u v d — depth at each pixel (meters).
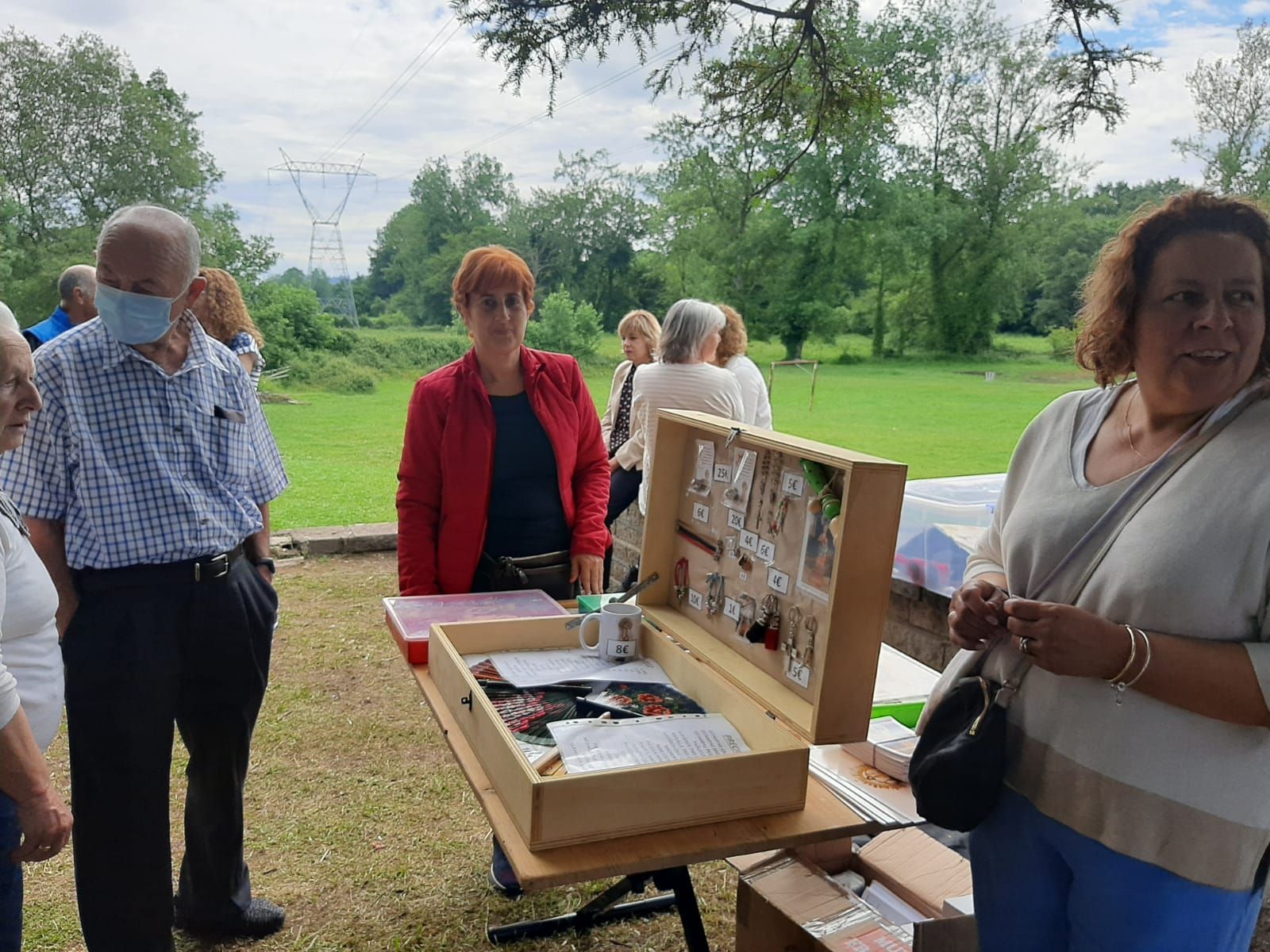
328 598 5.19
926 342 26.75
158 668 1.87
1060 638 1.02
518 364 2.49
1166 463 1.07
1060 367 21.05
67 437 1.79
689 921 1.64
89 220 36.16
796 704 1.45
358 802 2.94
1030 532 1.19
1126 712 1.06
